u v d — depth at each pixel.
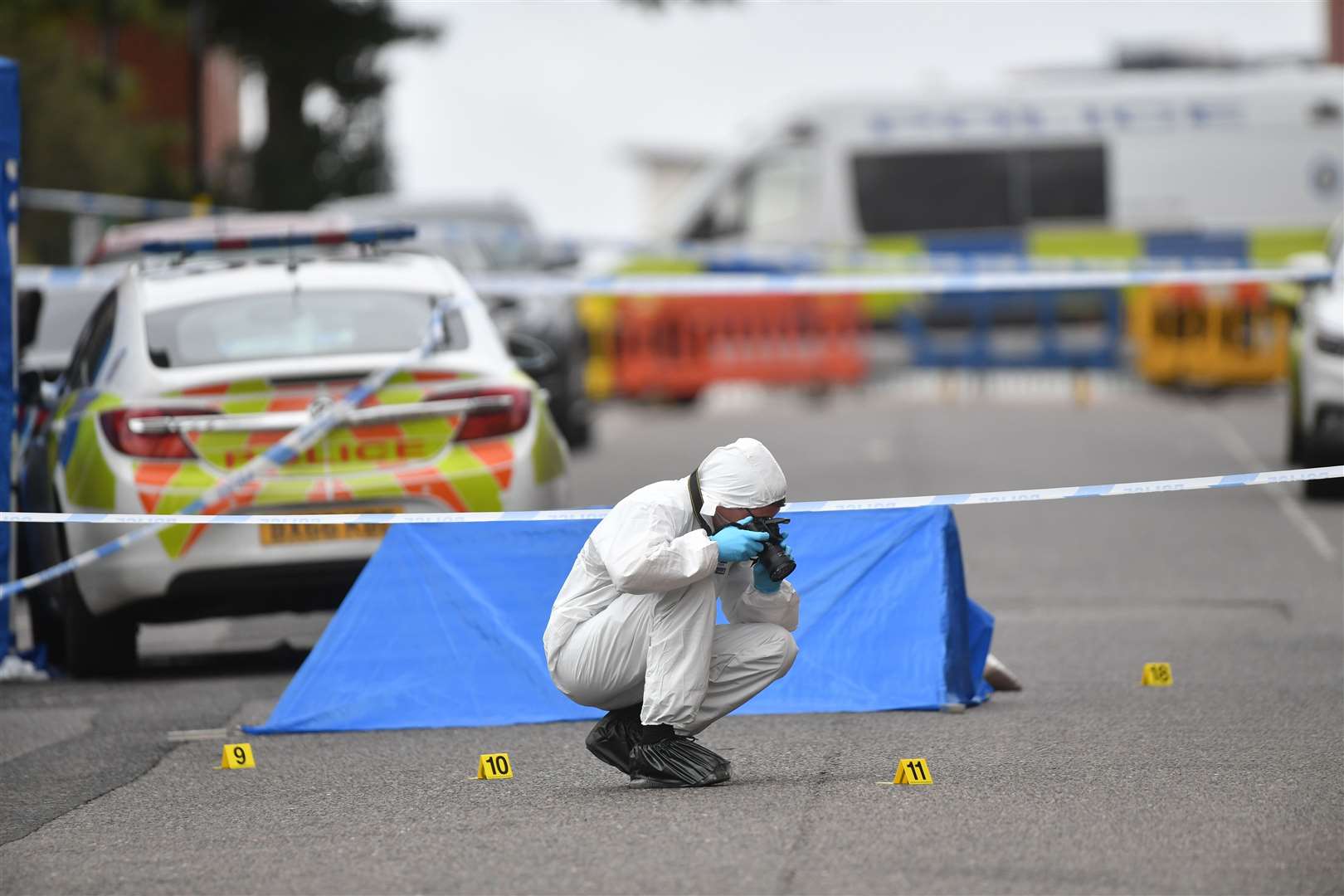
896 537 32.38
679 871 22.06
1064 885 21.19
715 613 26.27
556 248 83.75
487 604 32.25
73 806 26.86
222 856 23.62
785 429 87.00
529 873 22.22
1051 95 107.50
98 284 49.25
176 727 32.66
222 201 132.75
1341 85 107.25
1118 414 89.75
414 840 24.06
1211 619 41.19
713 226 107.94
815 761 28.09
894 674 31.94
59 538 37.56
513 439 36.47
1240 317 98.75
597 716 31.89
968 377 109.50
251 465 35.41
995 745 28.92
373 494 35.47
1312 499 59.84
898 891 21.03
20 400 41.19
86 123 105.12
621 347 105.50
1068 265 101.25
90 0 117.38
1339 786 25.92
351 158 157.25
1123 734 29.61
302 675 31.95
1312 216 107.25
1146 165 107.25
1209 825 23.81
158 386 35.56
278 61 157.50
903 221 107.38
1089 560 49.72
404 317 37.94
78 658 37.34
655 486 26.12
